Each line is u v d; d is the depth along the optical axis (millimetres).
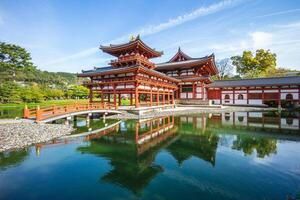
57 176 8547
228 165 9547
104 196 6883
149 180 8102
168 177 8398
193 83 45781
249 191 7043
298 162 9828
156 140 14836
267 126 20203
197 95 45875
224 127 19844
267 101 42938
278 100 41500
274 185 7449
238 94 47156
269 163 9719
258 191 7020
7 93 44812
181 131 18062
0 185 7715
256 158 10469
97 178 8344
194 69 47406
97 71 34531
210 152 11641
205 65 47469
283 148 12258
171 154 11523
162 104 37062
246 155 10977
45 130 16266
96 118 26297
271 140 14367
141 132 17750
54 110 19828
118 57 37094
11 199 6672
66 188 7461
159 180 8094
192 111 34094
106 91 31266
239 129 18797
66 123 20641
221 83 50781
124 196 6883
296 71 81188
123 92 29969
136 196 6859
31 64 58625
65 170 9227
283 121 23562
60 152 11922
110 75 31500
